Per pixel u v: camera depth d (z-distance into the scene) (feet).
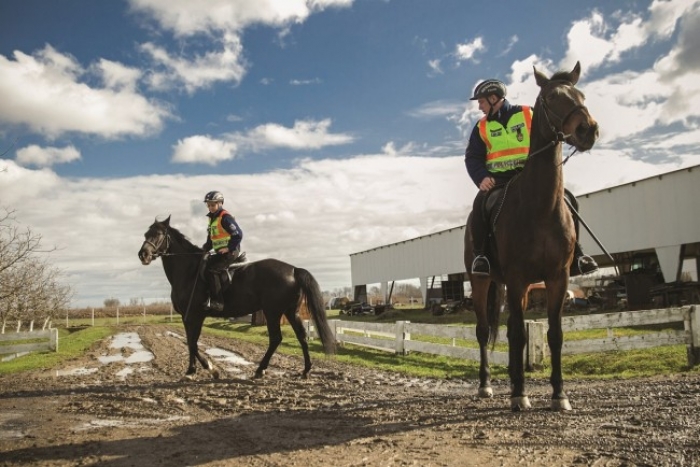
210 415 18.51
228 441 14.39
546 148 15.79
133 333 83.20
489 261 18.65
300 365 35.99
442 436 13.83
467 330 33.63
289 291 28.60
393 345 41.34
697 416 14.25
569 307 75.46
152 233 28.71
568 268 16.49
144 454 13.24
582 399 17.95
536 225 16.05
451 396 20.72
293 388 24.91
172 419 18.12
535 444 12.62
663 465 10.61
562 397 16.29
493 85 18.83
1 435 16.29
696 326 25.32
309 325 62.08
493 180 17.97
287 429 15.62
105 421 18.21
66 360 43.65
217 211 29.35
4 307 48.47
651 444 12.01
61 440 15.07
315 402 20.58
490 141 18.98
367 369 32.91
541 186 15.92
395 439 13.69
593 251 76.33
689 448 11.55
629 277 65.05
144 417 18.66
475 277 20.42
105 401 22.40
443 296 116.26
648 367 25.94
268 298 28.60
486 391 20.11
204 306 28.66
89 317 194.70
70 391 26.08
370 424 15.80
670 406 15.76
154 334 78.89
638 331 41.09
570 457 11.47
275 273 28.73
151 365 38.09
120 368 36.52
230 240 28.84
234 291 28.94
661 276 70.18
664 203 65.31
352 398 21.21
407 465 11.42
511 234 16.58
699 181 60.90
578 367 28.25
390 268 139.64
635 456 11.27
